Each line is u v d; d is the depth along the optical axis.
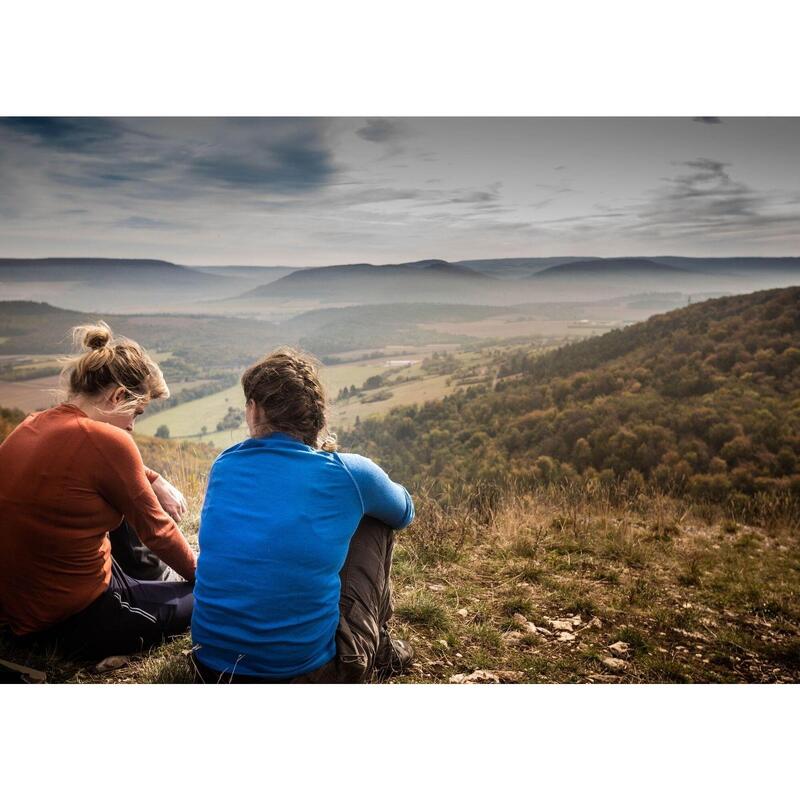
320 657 1.60
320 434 1.71
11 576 1.81
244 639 1.51
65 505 1.76
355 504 1.64
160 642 2.08
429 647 2.45
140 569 2.14
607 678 2.40
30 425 1.81
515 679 2.31
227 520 1.54
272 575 1.50
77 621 1.92
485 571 3.42
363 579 1.80
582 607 3.03
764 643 2.81
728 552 4.44
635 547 4.11
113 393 1.88
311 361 1.72
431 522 3.96
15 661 1.92
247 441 1.63
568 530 4.42
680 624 2.94
